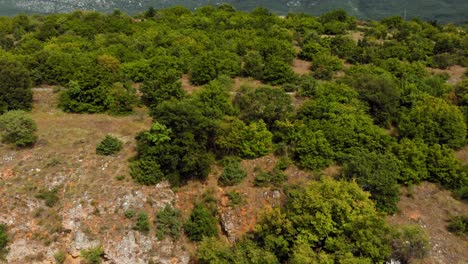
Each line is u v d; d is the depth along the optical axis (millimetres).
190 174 33562
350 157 33750
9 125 34125
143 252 28953
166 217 30500
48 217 29766
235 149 35188
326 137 35188
